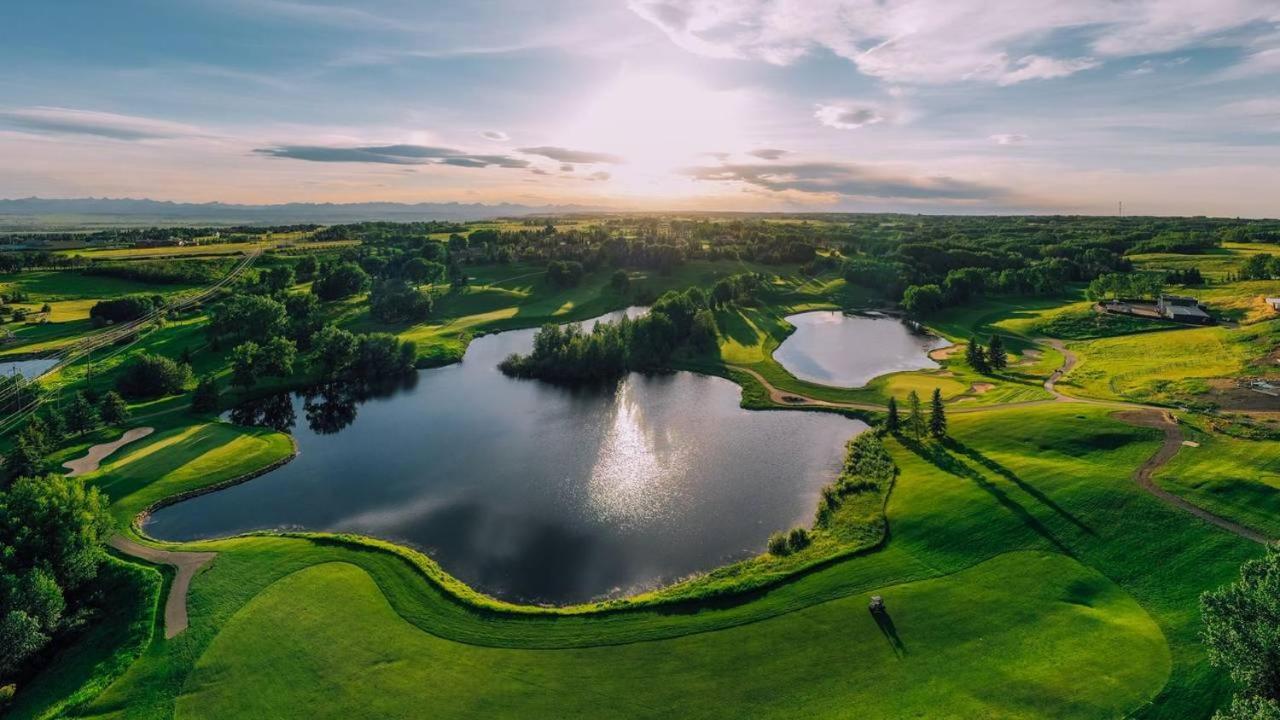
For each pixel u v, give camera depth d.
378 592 54.47
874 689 41.09
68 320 154.88
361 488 78.50
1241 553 51.41
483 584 58.19
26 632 44.19
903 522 62.72
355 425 101.75
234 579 56.19
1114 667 41.12
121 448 86.94
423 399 115.69
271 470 83.88
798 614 49.72
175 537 66.69
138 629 49.28
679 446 90.50
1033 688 39.81
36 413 93.50
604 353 129.25
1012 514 60.91
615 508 72.38
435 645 47.50
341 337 128.38
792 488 76.31
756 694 41.41
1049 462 71.06
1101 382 104.81
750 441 92.06
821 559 57.38
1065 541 56.31
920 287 184.50
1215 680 39.16
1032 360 125.75
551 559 62.25
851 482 72.44
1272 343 106.75
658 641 47.41
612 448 90.44
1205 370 101.88
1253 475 62.06
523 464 85.31
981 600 50.00
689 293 169.75
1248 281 173.00
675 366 135.12
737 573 56.56
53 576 49.56
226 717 40.78
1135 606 47.97
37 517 51.97
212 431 94.31
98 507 58.50
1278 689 32.50
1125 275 168.62
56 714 41.53
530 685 43.00
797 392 113.62
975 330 159.12
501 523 69.44
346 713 40.75
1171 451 70.00
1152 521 57.03
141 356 113.00
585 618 50.75
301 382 122.94
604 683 43.06
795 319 181.00
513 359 134.88
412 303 166.75
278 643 47.59
